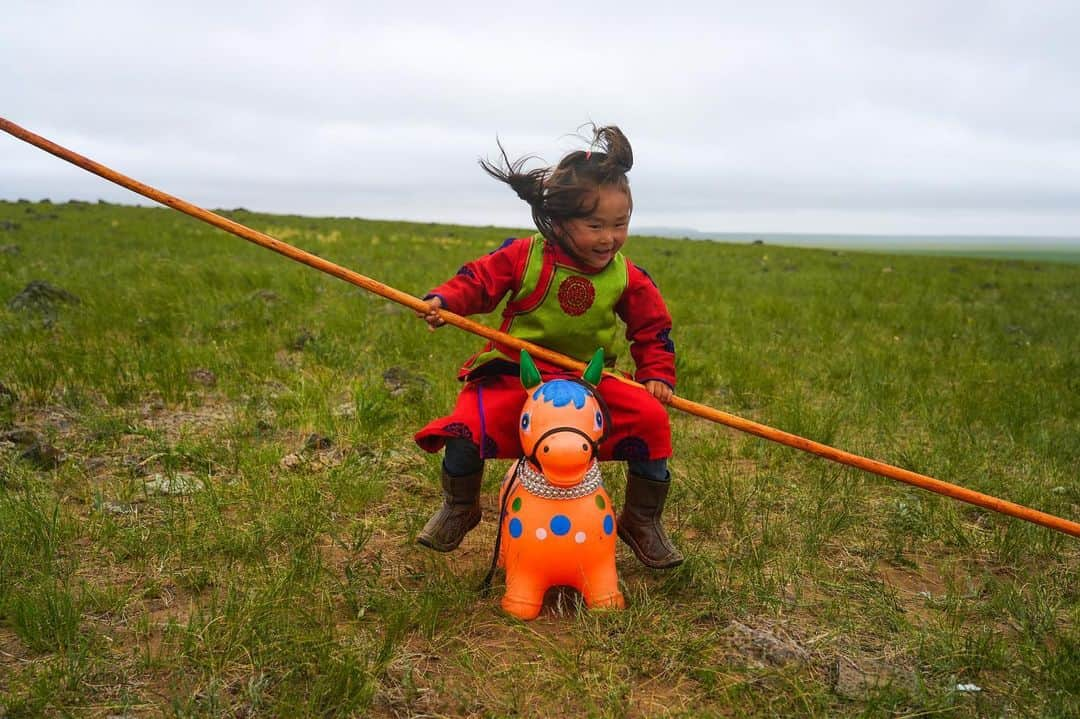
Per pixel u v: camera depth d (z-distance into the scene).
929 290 16.27
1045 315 12.80
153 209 33.75
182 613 3.09
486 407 3.33
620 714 2.57
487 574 3.49
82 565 3.41
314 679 2.64
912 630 3.11
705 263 21.33
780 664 2.84
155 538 3.61
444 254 19.73
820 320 10.95
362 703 2.56
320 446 5.00
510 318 3.44
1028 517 3.28
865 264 24.44
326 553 3.67
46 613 2.89
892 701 2.64
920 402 6.54
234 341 7.44
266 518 3.84
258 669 2.68
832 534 4.05
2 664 2.71
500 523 3.30
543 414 3.06
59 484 4.20
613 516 3.24
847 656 2.92
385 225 33.09
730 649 2.91
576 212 3.17
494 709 2.59
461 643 2.95
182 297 9.72
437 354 7.39
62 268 12.70
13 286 9.98
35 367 5.97
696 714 2.60
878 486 4.72
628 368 7.84
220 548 3.56
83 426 5.07
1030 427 5.83
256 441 5.00
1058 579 3.66
